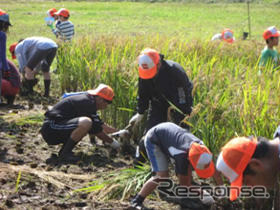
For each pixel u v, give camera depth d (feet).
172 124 18.67
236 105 20.92
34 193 18.92
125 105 27.04
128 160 23.91
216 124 21.15
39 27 83.20
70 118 23.43
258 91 21.44
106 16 107.45
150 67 20.30
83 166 22.52
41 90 37.73
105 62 30.58
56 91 37.93
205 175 16.33
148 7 133.18
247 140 11.16
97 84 29.19
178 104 21.35
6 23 29.78
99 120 23.98
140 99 22.62
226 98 22.62
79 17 103.50
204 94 23.57
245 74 28.02
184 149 17.16
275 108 20.10
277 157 10.98
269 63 32.30
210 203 18.45
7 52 54.08
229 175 11.08
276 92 22.09
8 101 32.53
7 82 31.65
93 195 19.35
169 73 21.07
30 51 34.45
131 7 131.75
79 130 22.76
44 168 21.91
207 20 104.78
